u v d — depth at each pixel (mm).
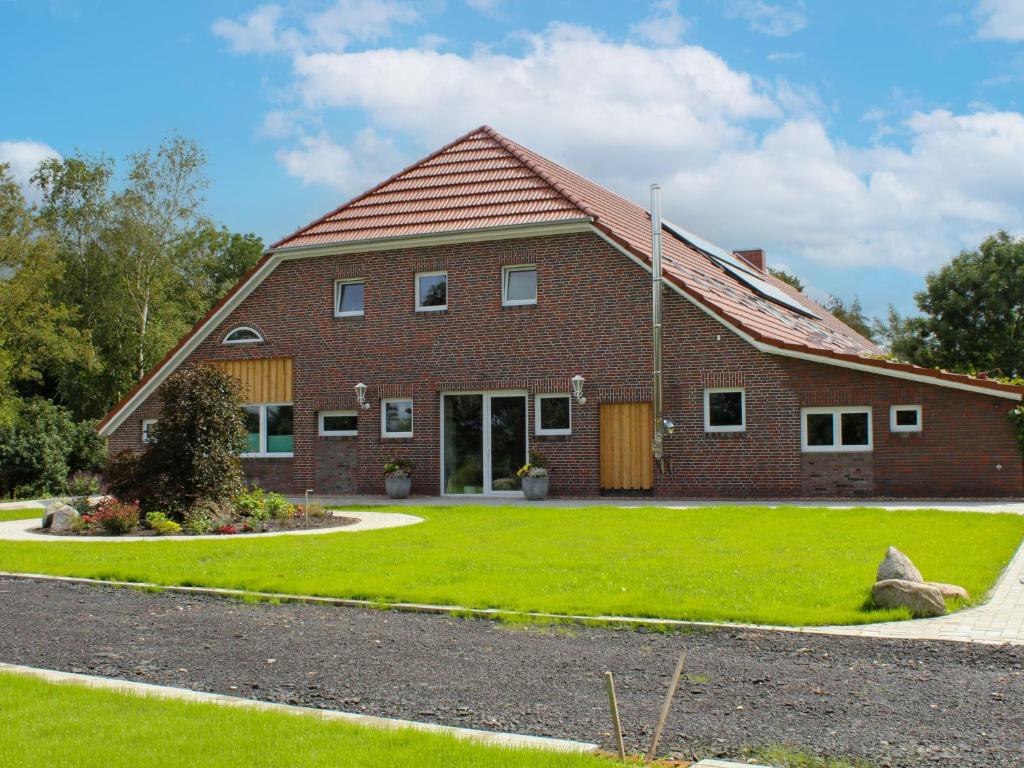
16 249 41094
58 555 13914
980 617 8820
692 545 13633
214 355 27516
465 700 6516
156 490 18453
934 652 7566
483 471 24594
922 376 20375
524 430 24219
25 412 34969
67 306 48938
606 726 5910
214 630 8938
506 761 5031
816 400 21312
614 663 7465
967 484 20234
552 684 6887
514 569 11773
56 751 5223
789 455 21484
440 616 9469
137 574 11938
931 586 9039
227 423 19312
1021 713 5988
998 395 19906
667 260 24266
